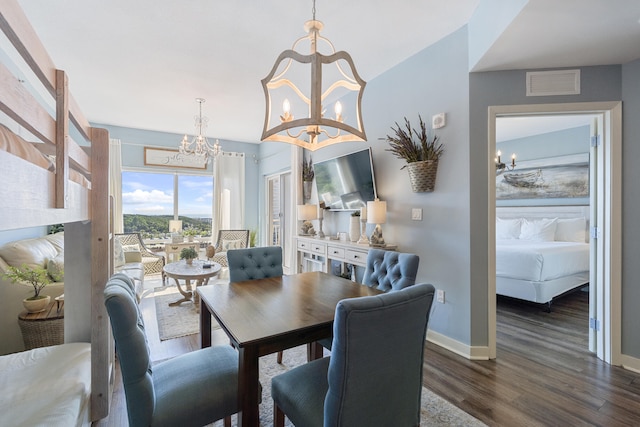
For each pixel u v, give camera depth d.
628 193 2.22
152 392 1.13
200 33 2.49
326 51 2.77
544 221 4.68
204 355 1.52
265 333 1.25
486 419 1.69
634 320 2.21
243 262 2.34
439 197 2.64
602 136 2.34
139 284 3.62
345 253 3.20
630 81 2.20
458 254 2.50
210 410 1.24
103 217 1.70
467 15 2.31
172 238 5.48
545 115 2.40
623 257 2.25
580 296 4.15
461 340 2.48
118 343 1.06
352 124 3.66
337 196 3.81
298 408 1.18
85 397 1.49
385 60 2.95
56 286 2.57
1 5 0.74
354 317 0.95
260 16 2.27
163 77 3.32
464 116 2.44
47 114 1.05
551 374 2.16
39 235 3.77
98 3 2.11
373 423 1.08
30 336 2.25
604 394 1.92
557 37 1.91
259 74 3.25
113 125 5.35
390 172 3.11
